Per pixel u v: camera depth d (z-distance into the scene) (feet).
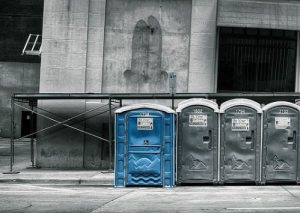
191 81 56.70
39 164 55.98
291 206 31.73
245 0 56.24
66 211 30.53
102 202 34.37
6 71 121.08
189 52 57.06
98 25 56.39
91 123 55.93
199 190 40.88
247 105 43.83
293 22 56.18
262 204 32.68
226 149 43.70
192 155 43.70
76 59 56.08
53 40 56.08
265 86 59.67
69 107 55.83
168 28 57.21
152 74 57.00
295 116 43.88
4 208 31.81
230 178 43.57
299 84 59.41
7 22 122.31
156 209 31.04
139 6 57.11
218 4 56.03
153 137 43.19
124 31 56.95
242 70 59.47
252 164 43.68
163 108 43.29
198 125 43.83
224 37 59.31
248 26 55.36
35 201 34.99
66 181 46.14
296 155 43.86
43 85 55.93
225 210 30.25
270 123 43.80
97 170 53.31
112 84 56.75
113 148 55.88
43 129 52.80
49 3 56.18
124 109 43.29
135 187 43.29
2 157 70.49
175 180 43.75
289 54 59.93
